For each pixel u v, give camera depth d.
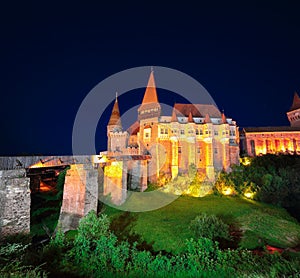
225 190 47.59
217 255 15.84
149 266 15.32
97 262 14.49
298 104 72.12
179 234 26.45
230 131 58.88
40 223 29.64
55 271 12.60
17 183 17.25
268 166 52.59
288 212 40.09
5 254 11.73
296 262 12.61
